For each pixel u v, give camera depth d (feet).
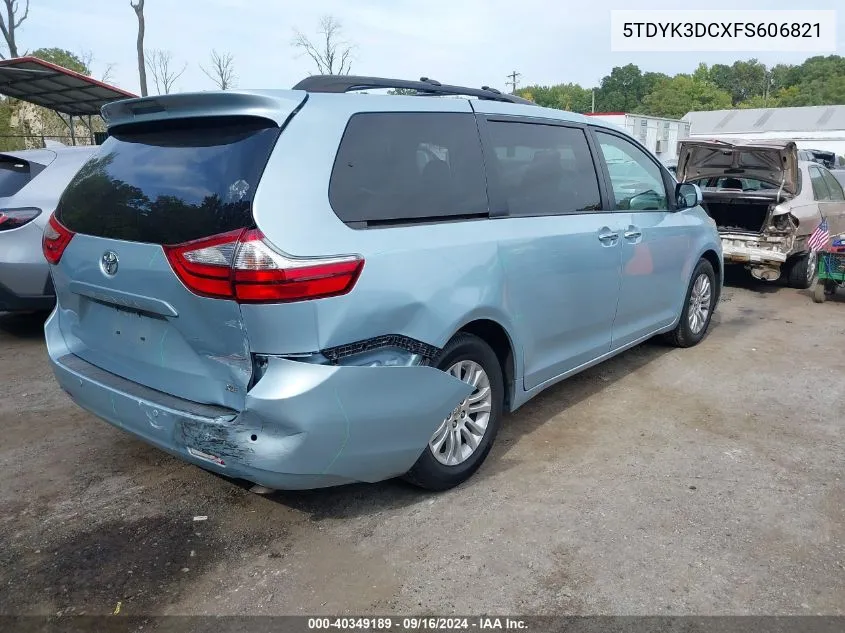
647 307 16.05
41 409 14.46
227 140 8.86
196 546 9.54
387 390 9.08
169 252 8.57
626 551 9.40
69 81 43.62
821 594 8.55
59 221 10.57
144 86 76.89
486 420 11.38
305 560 9.22
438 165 10.50
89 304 10.36
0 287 17.65
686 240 17.35
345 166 9.09
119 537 9.74
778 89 401.49
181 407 8.93
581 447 12.68
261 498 10.81
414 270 9.43
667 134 98.78
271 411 8.21
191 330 8.71
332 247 8.53
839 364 17.69
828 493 11.02
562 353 13.23
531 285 11.78
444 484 10.78
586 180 13.76
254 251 8.01
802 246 26.76
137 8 74.49
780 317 23.09
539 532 9.84
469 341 10.65
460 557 9.26
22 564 9.09
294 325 8.20
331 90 9.83
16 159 18.88
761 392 15.62
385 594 8.54
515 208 11.75
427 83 11.37
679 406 14.75
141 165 9.57
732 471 11.75
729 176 28.53
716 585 8.70
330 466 8.86
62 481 11.36
